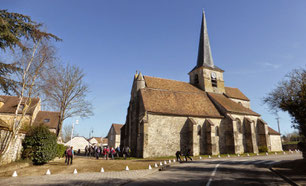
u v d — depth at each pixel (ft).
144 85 98.32
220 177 32.01
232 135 89.97
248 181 28.86
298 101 40.60
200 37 133.18
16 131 46.88
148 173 38.58
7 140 47.03
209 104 103.04
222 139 92.58
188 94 105.19
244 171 38.27
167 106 89.51
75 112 81.20
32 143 50.90
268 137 101.04
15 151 47.70
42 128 53.21
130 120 98.37
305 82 45.88
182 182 28.71
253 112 108.27
